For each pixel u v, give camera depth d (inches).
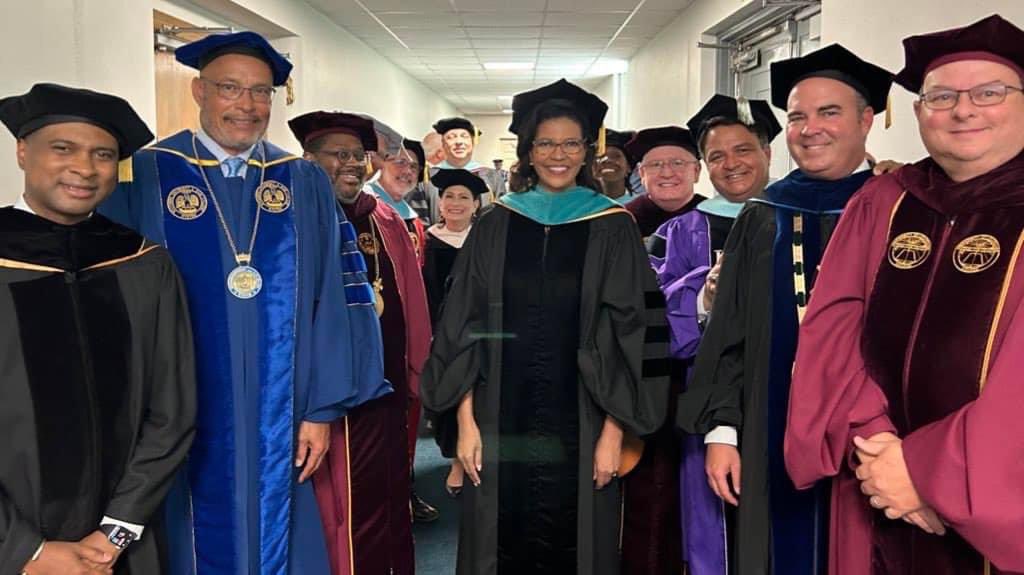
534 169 94.1
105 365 68.3
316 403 88.5
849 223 67.6
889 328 61.9
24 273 65.9
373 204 122.1
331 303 90.4
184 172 83.5
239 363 82.5
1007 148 58.8
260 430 83.8
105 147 67.6
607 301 88.0
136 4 162.1
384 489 112.3
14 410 64.6
